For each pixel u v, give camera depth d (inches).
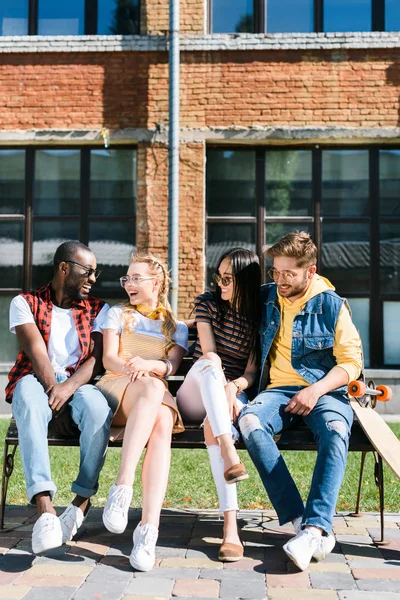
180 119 362.0
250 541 132.8
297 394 130.3
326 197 371.6
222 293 144.9
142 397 125.3
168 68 361.1
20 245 377.1
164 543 131.2
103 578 110.7
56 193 377.1
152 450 124.2
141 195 363.9
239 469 119.4
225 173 371.9
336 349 138.6
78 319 148.5
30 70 367.2
